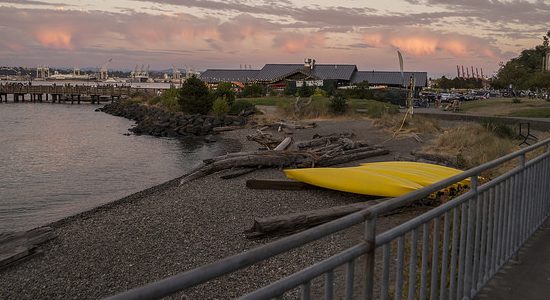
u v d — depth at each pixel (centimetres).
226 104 4966
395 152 2102
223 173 1741
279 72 10006
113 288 807
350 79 8938
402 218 988
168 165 2491
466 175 386
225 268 190
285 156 1831
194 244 966
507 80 8369
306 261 777
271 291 209
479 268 439
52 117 6316
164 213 1209
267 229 949
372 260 269
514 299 437
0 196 1766
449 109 4900
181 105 5250
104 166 2469
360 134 2859
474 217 418
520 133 2200
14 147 3275
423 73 9169
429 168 1277
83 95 11050
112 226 1145
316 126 3506
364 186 1177
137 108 6688
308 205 1199
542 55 9025
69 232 1123
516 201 526
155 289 165
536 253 549
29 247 980
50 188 1916
